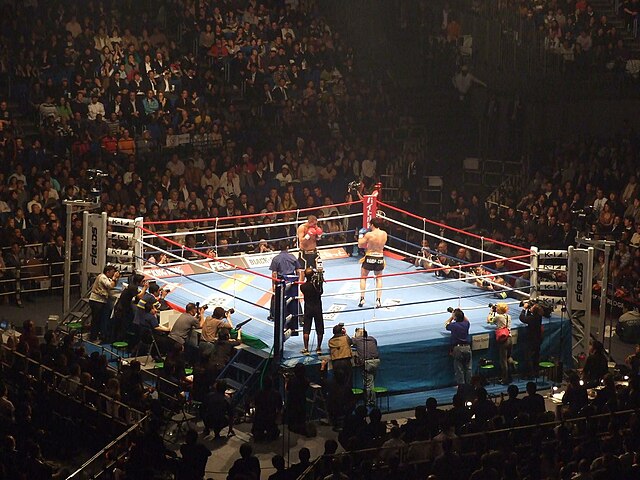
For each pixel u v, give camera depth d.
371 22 32.03
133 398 15.80
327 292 20.66
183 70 27.97
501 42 29.97
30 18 27.30
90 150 24.88
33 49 26.75
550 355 19.17
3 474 12.80
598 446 14.02
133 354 19.02
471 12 30.67
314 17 31.52
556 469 13.51
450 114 29.39
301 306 18.27
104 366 16.69
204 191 24.97
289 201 24.89
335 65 30.20
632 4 29.89
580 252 19.11
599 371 17.80
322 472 13.20
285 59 29.48
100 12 28.41
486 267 21.58
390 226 25.30
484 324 18.98
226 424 16.28
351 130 28.36
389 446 13.98
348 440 14.39
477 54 30.27
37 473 13.29
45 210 22.69
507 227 24.25
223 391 16.23
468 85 29.52
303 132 27.84
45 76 26.48
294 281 18.17
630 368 18.28
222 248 23.58
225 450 15.92
